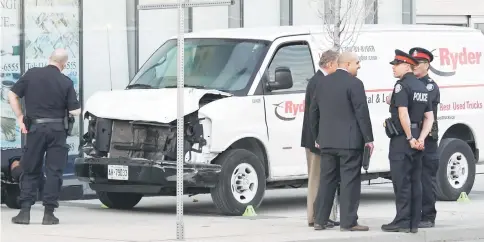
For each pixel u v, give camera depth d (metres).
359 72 38.28
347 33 38.09
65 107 31.14
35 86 30.67
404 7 52.16
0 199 33.66
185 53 37.00
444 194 40.19
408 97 29.52
